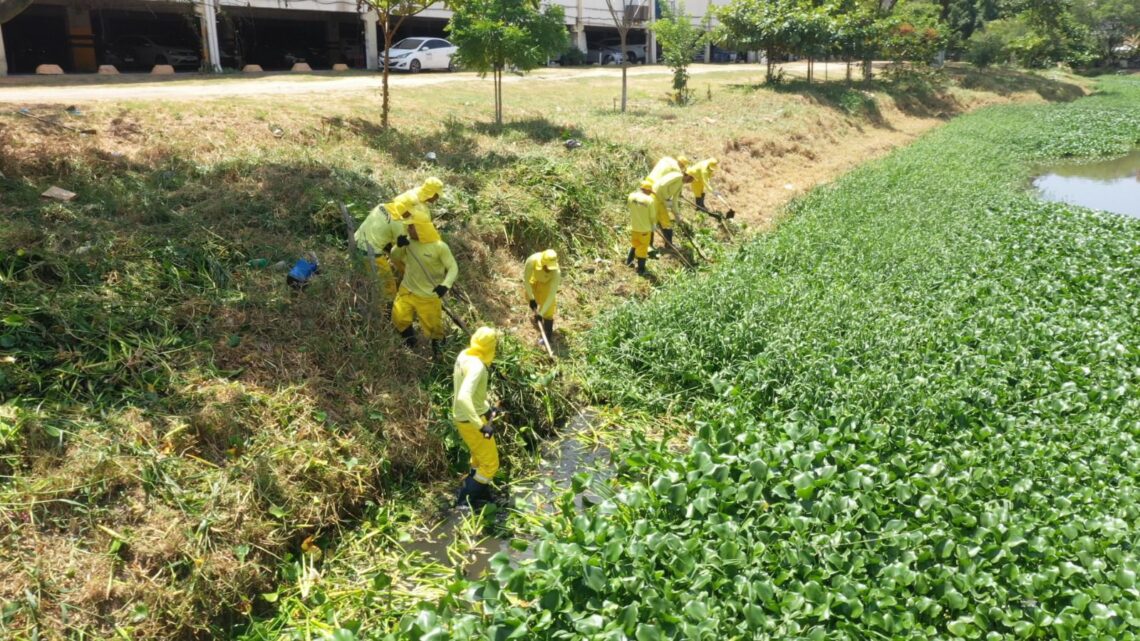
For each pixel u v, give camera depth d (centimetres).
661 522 634
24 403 632
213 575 580
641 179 1528
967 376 857
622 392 909
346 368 801
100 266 791
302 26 3597
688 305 1034
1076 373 877
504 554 599
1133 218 1628
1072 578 575
